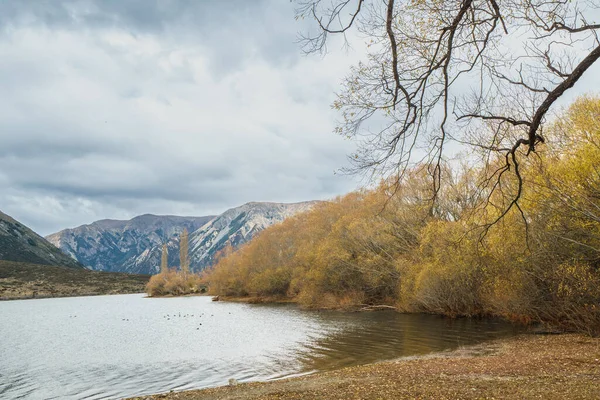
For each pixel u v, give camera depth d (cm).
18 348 3294
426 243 4075
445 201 4244
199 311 6919
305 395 1388
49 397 1795
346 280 6191
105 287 17612
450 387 1335
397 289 5216
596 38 943
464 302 3831
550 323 2877
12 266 18150
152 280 15388
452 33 812
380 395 1291
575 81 822
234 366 2266
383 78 921
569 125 2333
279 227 10325
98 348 3186
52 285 16350
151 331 4256
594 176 2050
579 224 2123
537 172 2145
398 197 4662
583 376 1368
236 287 10806
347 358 2295
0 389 1972
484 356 2067
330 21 816
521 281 2816
